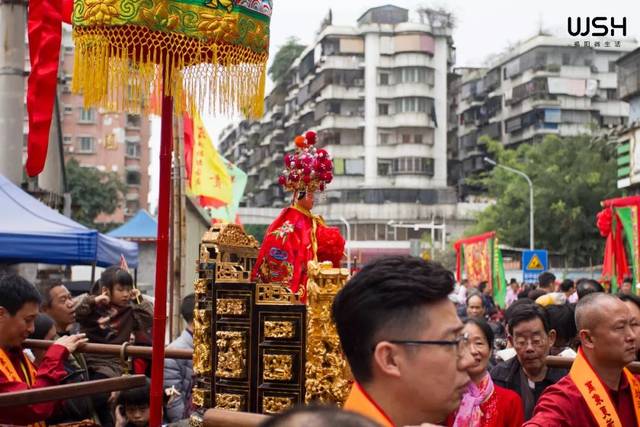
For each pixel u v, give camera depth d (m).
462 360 2.14
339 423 1.29
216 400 4.08
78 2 4.02
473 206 58.78
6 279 4.11
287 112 69.38
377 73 59.38
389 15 60.72
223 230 4.34
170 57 4.05
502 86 58.75
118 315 6.31
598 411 3.49
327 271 3.75
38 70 4.91
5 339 4.08
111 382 3.68
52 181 11.34
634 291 11.34
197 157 12.14
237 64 4.17
